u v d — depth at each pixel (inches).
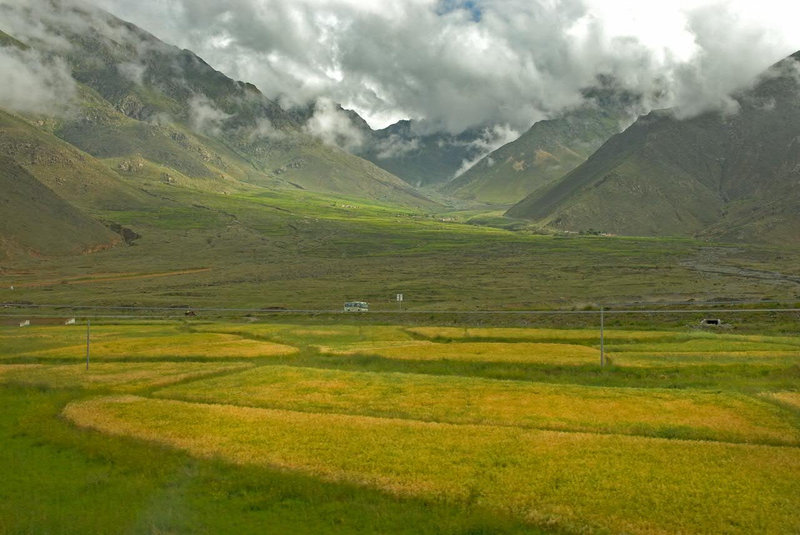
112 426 1620.3
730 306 4377.5
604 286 6855.3
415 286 7253.9
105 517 1072.2
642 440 1417.3
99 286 7445.9
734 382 2158.0
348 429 1545.3
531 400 1845.5
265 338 3543.3
